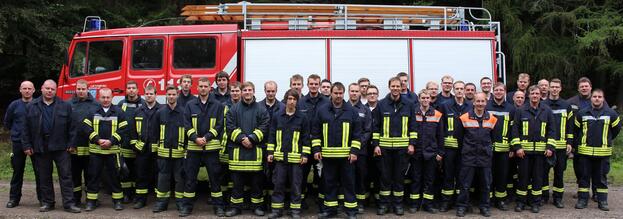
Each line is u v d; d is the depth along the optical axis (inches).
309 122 243.9
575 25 526.6
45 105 248.2
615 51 556.1
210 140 243.6
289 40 309.1
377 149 249.1
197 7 330.0
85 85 254.1
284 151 240.7
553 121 261.0
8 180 344.5
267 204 263.4
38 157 250.1
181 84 271.1
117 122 256.8
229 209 257.3
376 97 254.1
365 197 271.1
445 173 259.1
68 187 252.5
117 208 258.7
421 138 254.8
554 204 276.1
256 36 309.0
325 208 245.0
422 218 247.4
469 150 249.4
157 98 312.2
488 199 251.4
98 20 340.2
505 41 547.2
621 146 468.4
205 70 310.7
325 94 263.7
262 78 307.9
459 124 255.1
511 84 570.9
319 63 308.8
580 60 533.0
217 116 246.1
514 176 280.8
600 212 261.4
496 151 256.1
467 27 342.0
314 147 240.5
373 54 310.8
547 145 259.8
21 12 483.5
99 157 255.3
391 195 259.9
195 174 247.4
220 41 310.7
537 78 547.2
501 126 256.2
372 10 331.6
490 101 260.8
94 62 321.1
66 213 250.2
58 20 541.6
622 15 515.8
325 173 241.4
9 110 257.9
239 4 323.3
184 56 313.0
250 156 241.6
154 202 278.2
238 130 240.2
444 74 312.5
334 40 310.0
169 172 253.4
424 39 313.1
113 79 317.1
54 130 247.3
